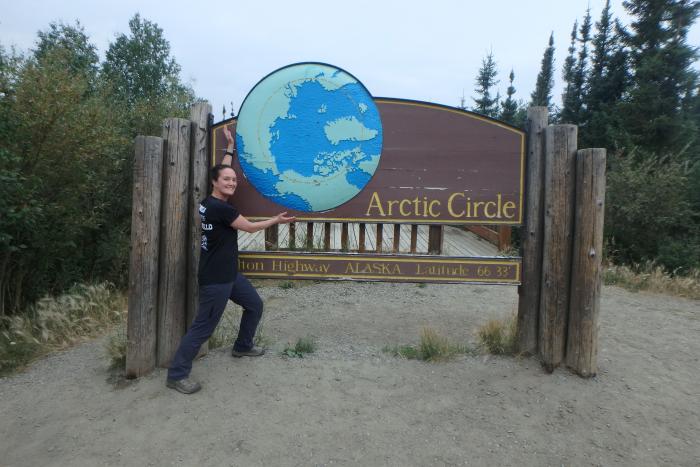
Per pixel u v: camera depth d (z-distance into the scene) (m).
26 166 5.09
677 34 11.77
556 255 3.66
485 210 3.88
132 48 26.47
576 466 2.65
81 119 5.48
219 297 3.37
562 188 3.64
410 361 3.92
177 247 3.76
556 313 3.66
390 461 2.67
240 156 3.94
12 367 3.91
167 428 2.96
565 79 24.22
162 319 3.74
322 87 3.89
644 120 11.43
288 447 2.78
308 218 3.95
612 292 6.95
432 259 3.89
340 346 4.30
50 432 2.94
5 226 4.66
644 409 3.19
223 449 2.75
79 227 5.81
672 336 4.80
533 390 3.42
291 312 5.61
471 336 4.66
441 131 3.88
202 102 3.86
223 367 3.75
